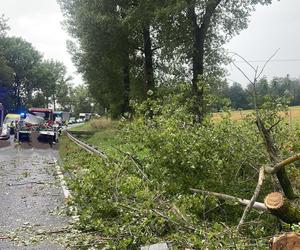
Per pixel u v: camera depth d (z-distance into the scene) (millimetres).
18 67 99062
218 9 31500
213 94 9977
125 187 7305
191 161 7816
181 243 6031
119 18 32594
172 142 8164
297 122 9062
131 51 36562
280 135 8688
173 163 8156
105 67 38219
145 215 6754
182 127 9141
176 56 31484
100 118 46469
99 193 7637
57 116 57062
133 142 9039
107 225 7207
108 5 33344
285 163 6363
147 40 35125
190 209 7121
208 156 8055
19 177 14391
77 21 34750
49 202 10219
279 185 7066
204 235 5688
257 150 7926
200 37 30969
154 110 9867
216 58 32219
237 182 7879
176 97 10039
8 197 10805
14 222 8305
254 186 7848
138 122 9125
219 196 7098
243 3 31297
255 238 6020
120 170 8195
